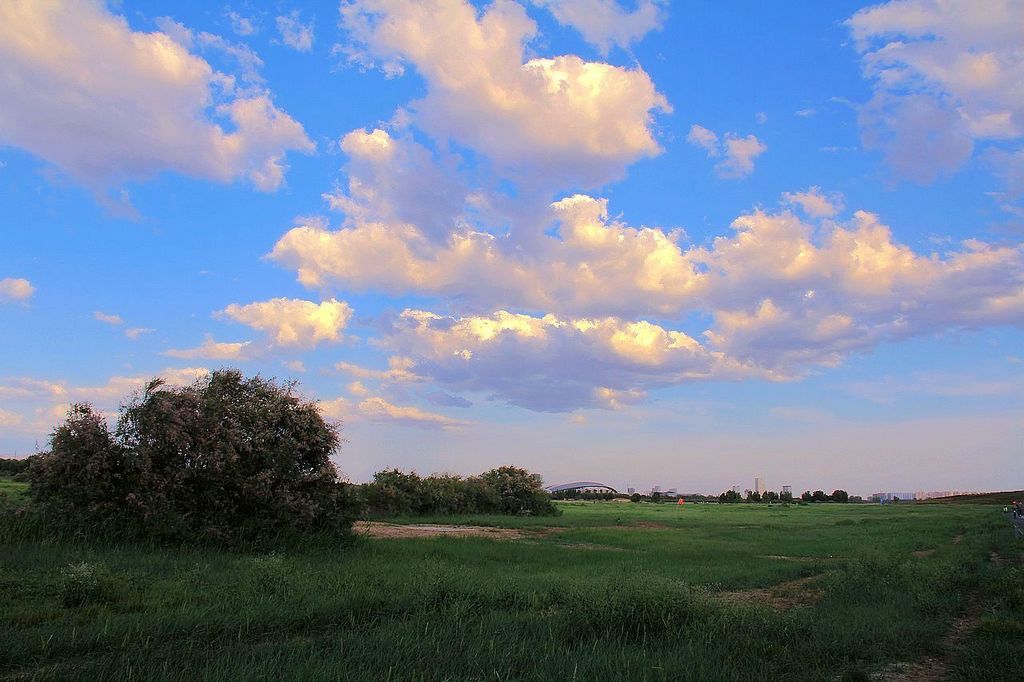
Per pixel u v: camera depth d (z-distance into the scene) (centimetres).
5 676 632
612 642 828
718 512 6862
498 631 854
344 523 2038
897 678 744
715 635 875
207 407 1914
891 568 1543
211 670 641
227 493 1838
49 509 1631
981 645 838
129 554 1477
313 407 2069
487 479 5666
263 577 1124
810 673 746
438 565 1347
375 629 854
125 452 1733
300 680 627
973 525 4128
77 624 798
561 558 2005
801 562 2045
